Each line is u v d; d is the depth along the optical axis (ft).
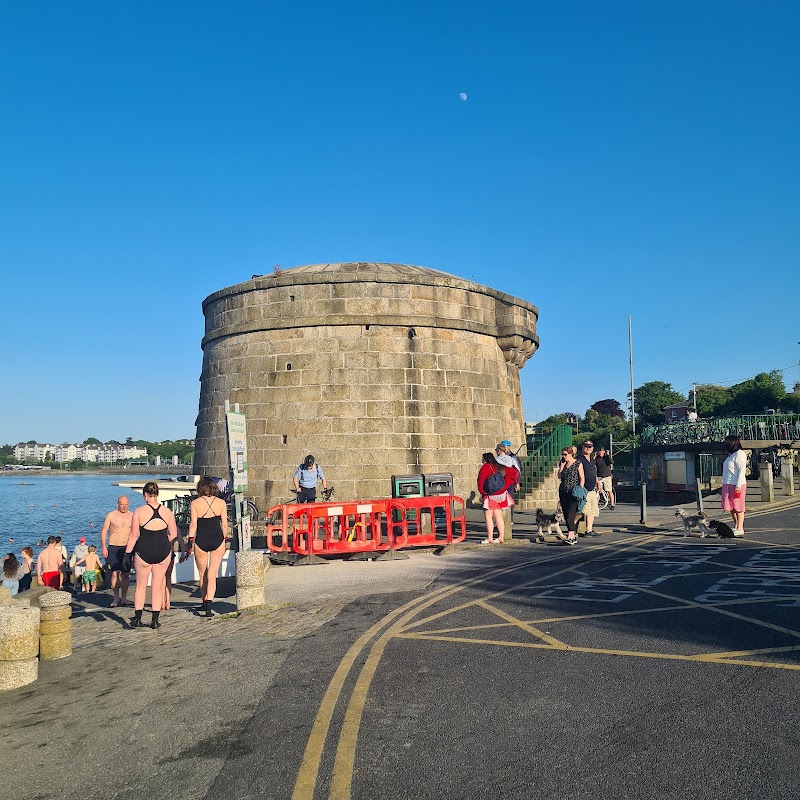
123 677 22.36
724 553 38.78
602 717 16.33
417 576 36.86
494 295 71.82
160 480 68.44
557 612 26.89
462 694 18.38
